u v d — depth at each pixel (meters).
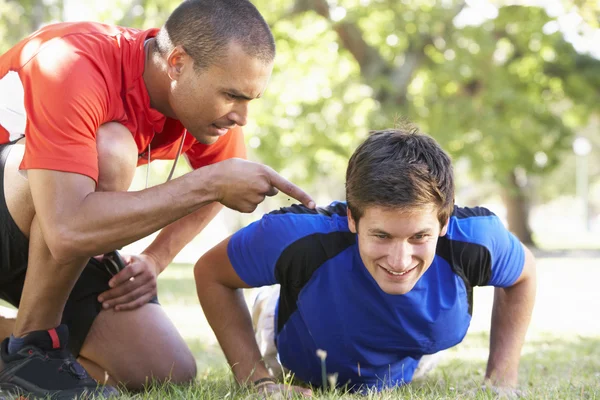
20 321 2.63
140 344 2.91
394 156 2.33
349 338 2.67
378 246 2.35
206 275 2.79
